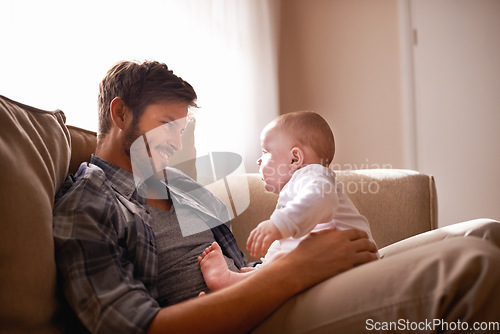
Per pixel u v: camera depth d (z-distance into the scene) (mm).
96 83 1661
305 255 812
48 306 753
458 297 647
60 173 987
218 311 729
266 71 2789
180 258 1031
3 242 704
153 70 1126
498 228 1088
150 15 1917
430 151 2850
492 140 2732
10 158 777
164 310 744
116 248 859
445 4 2832
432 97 2850
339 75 3037
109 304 748
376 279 710
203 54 2211
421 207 1472
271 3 2920
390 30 2949
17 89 1391
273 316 765
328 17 3076
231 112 2410
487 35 2758
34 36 1450
